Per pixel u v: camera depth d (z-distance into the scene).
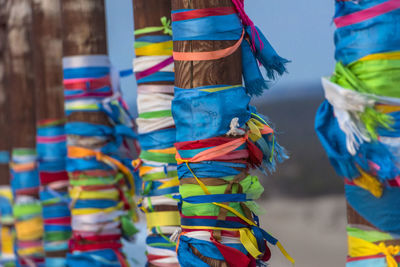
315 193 17.27
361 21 2.34
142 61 3.41
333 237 12.62
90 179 4.01
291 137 23.05
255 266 2.47
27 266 5.82
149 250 3.43
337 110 2.40
